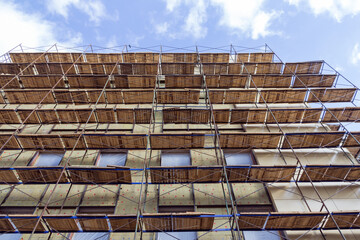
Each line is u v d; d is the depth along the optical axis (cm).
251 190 1479
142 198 1423
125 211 1358
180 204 1398
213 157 1655
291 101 1925
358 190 1448
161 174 1346
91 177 1345
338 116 1725
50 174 1342
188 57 2489
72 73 2220
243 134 1496
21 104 1945
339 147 1586
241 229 1182
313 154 1648
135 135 1464
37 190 1461
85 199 1419
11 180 1370
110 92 1855
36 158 1644
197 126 1867
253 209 1390
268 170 1350
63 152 1680
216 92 1898
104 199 1420
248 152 1702
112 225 1157
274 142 1551
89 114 1705
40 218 1070
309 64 2236
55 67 2177
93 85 2052
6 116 1661
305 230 1200
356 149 1747
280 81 2111
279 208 1349
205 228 1146
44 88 2031
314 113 1711
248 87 2183
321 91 1878
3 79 1966
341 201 1390
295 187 1455
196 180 1368
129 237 1261
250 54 2548
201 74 2120
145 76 1959
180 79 2017
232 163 1631
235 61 2603
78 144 1519
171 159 1648
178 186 1493
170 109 1677
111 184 1373
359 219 1140
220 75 2014
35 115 1678
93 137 1508
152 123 1836
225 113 1698
